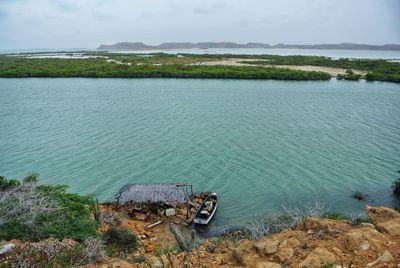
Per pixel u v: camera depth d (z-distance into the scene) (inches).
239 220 1042.7
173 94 3174.2
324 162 1504.7
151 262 433.4
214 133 1923.0
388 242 344.2
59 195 830.5
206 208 1075.3
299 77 4170.8
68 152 1608.0
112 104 2699.3
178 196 1065.5
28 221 622.2
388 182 1316.4
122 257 598.9
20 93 3206.2
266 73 4259.4
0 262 423.8
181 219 1048.8
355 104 2736.2
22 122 2130.9
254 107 2615.7
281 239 402.0
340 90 3435.0
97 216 845.8
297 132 1953.7
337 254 342.0
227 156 1569.9
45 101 2815.0
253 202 1163.9
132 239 693.3
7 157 1539.1
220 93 3245.6
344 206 1135.0
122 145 1708.9
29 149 1644.9
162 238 904.9
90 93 3218.5
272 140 1807.3
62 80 4148.6
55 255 442.3
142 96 3061.0
